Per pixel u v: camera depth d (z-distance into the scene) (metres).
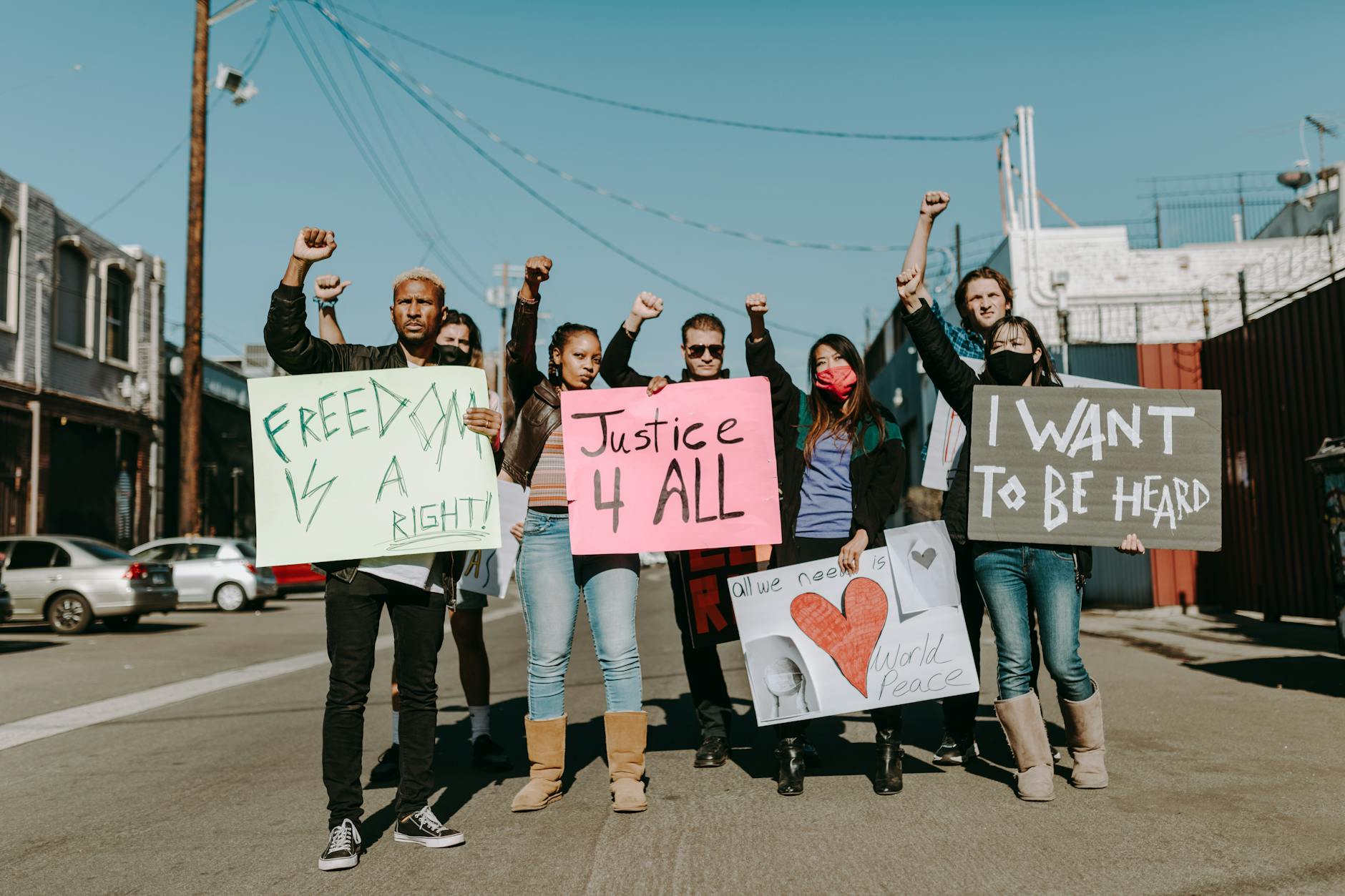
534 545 4.24
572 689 7.69
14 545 13.91
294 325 3.74
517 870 3.35
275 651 10.98
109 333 23.34
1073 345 13.66
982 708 6.44
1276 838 3.46
